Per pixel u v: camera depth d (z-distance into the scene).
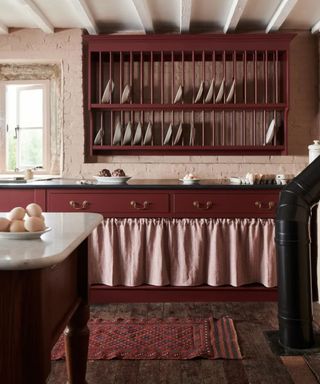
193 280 3.11
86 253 1.69
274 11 3.57
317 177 2.32
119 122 3.89
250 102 3.97
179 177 4.00
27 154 4.16
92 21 3.65
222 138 3.97
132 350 2.34
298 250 2.36
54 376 2.07
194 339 2.48
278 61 3.96
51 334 1.18
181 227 3.12
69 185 3.10
